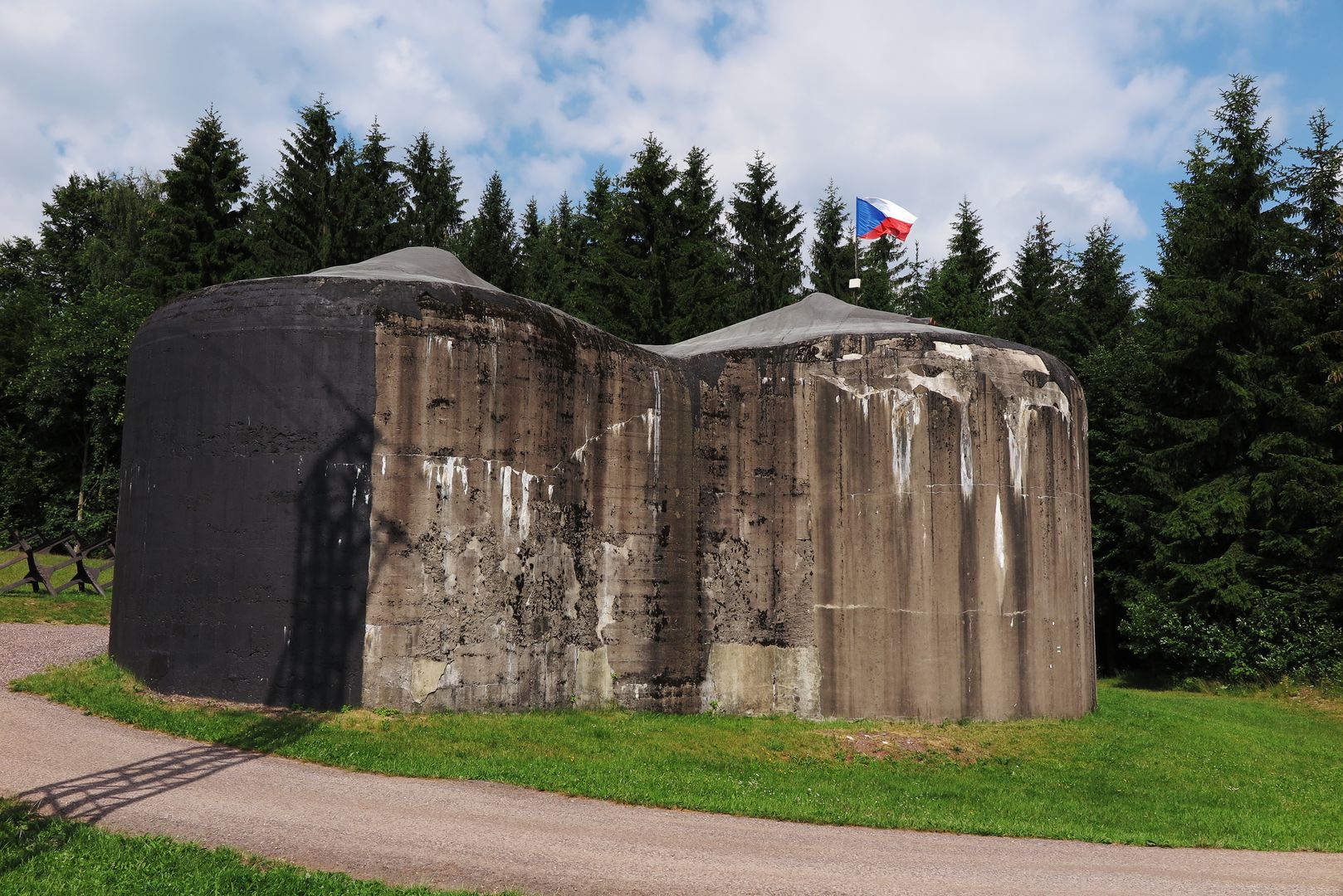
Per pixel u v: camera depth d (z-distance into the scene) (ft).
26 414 115.34
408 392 42.47
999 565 51.19
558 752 38.22
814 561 51.65
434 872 23.58
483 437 44.01
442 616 42.06
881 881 25.27
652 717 47.39
